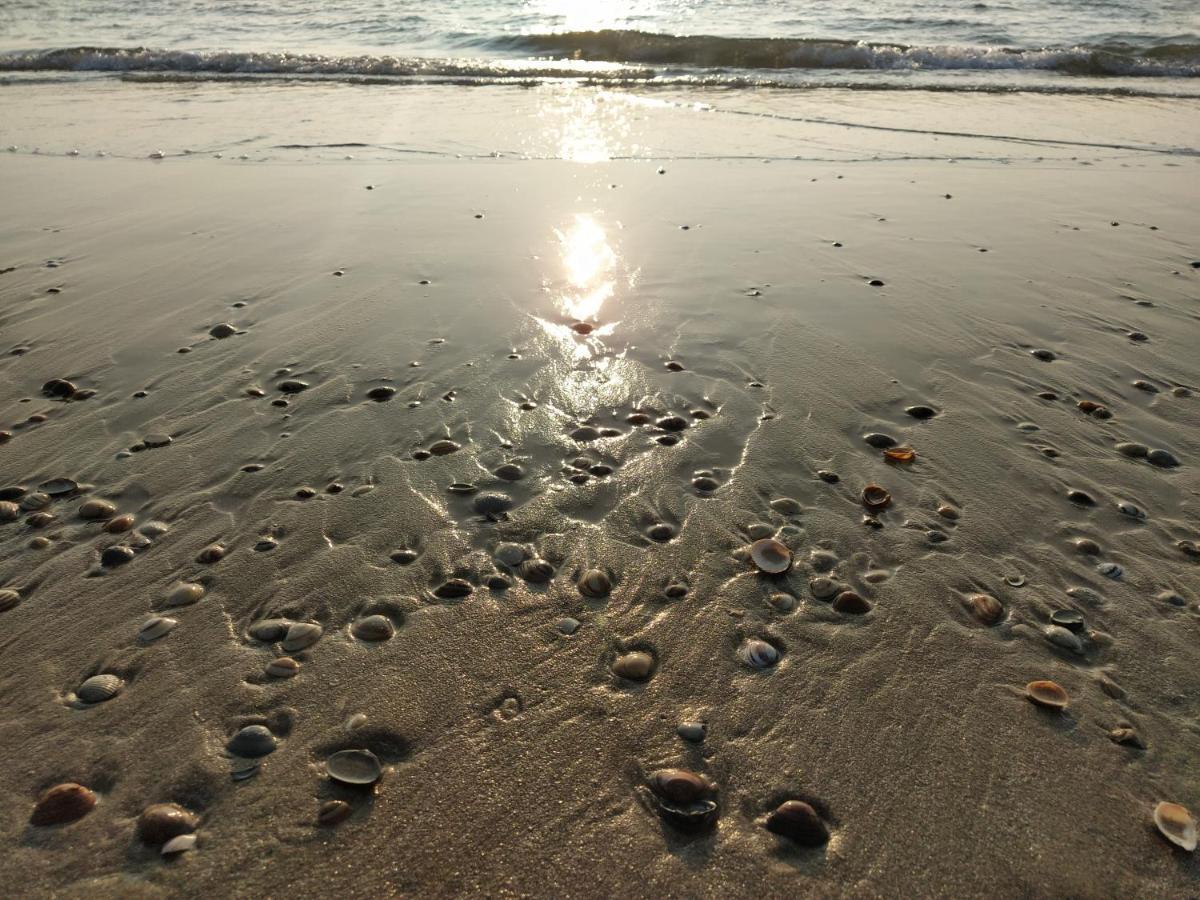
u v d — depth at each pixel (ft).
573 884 4.89
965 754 5.72
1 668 6.37
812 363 11.31
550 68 35.55
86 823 5.19
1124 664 6.46
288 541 7.81
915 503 8.41
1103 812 5.32
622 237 16.34
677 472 8.92
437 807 5.31
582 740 5.81
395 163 21.85
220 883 4.85
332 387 10.62
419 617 6.90
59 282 13.92
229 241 15.94
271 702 6.07
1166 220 17.30
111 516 8.16
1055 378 10.91
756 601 7.11
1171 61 34.99
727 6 51.90
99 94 30.96
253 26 48.83
